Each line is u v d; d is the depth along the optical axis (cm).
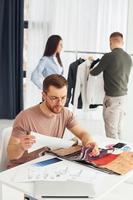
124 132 336
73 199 115
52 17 432
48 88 163
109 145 176
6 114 466
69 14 422
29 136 162
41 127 174
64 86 164
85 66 359
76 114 378
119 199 158
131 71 329
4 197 147
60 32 429
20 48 448
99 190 122
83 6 416
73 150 161
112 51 306
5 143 173
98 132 368
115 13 404
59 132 185
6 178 129
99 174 135
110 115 315
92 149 160
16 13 442
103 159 151
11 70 452
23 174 132
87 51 405
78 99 371
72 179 127
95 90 361
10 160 161
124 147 173
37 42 445
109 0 404
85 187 121
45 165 143
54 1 427
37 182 124
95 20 413
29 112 172
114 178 133
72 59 414
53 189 118
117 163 147
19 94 460
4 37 449
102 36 413
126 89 317
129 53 331
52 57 299
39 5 438
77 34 422
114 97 310
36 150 166
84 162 146
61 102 166
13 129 167
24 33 449
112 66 302
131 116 334
